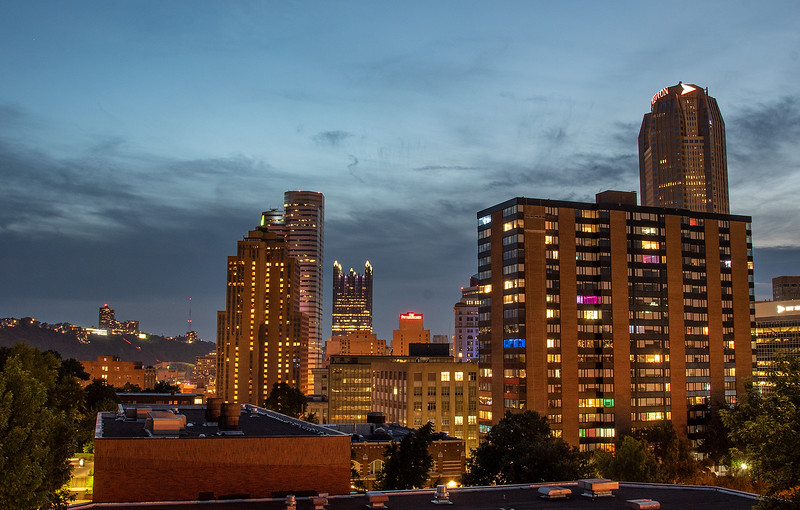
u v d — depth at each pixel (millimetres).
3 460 49188
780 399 54625
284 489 58750
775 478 52219
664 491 63469
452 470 115125
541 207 199625
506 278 198500
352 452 107312
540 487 61812
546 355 192375
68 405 129375
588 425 193625
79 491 98562
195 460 56875
